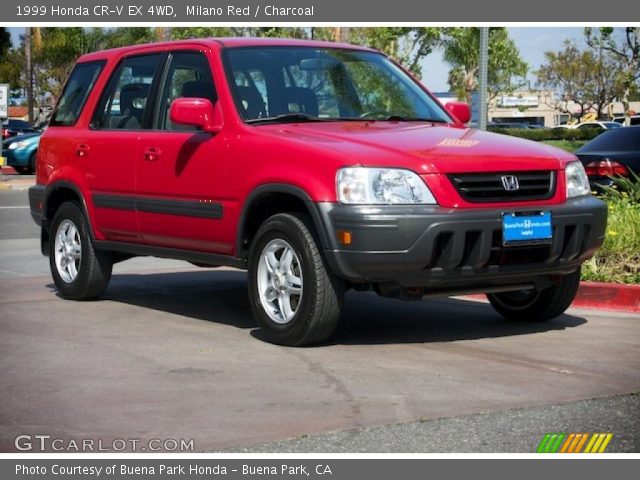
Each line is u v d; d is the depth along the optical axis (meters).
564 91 80.81
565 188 6.82
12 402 5.35
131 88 8.30
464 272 6.38
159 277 10.28
